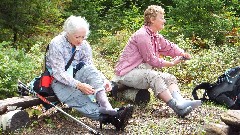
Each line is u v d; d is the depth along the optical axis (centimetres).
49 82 520
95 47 1034
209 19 992
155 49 598
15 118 483
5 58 618
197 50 914
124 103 609
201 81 737
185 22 1023
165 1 1445
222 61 807
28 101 510
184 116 543
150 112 572
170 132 489
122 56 606
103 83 518
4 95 580
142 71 581
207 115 552
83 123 480
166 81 570
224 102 594
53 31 1034
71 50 517
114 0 1484
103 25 1262
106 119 499
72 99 511
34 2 962
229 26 1004
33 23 990
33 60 708
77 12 1257
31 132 490
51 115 541
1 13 949
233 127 448
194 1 982
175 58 620
